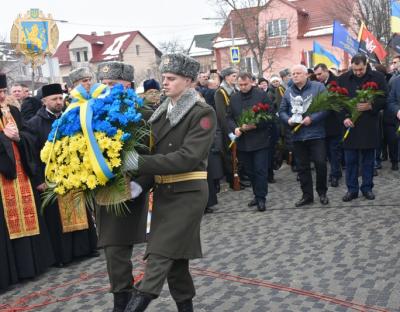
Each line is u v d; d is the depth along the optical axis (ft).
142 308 10.52
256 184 23.22
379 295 13.43
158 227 11.23
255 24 111.14
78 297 15.12
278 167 34.04
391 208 21.56
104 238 11.98
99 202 11.10
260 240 18.97
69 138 11.14
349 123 22.53
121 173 10.88
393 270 14.99
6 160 16.40
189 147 11.02
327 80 29.40
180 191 11.27
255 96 23.06
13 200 16.52
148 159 10.82
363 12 88.74
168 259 10.98
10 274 16.25
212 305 13.69
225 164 28.12
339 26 35.73
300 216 21.71
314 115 22.07
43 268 17.21
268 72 129.80
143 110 12.19
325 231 19.27
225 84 25.85
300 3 134.00
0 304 15.05
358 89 22.77
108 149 10.73
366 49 33.45
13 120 16.84
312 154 22.72
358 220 20.27
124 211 11.80
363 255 16.40
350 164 23.22
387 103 22.48
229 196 27.32
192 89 11.73
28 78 92.27
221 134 25.03
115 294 12.07
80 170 10.91
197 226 11.41
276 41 127.75
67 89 25.61
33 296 15.51
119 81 15.38
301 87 22.39
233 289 14.64
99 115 10.94
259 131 22.66
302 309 12.98
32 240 16.88
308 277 15.03
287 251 17.47
